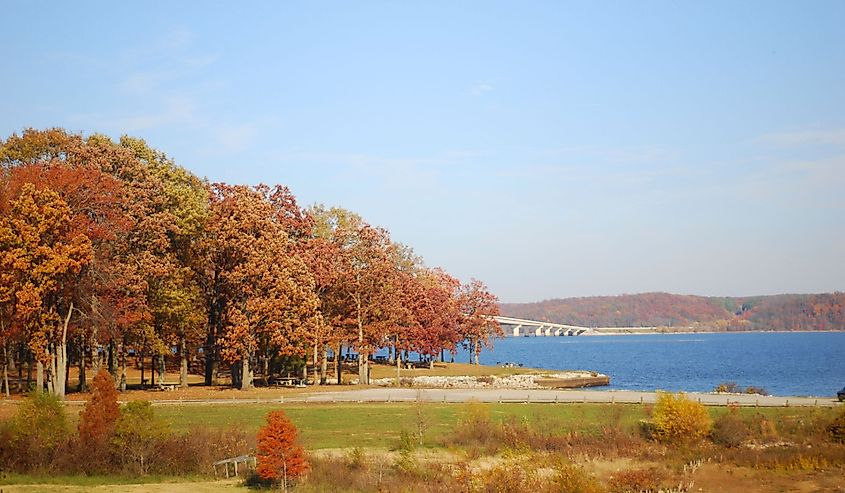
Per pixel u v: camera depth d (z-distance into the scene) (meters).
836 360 159.38
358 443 40.22
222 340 70.44
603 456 39.53
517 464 33.34
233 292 71.88
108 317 59.78
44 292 54.16
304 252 80.44
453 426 46.03
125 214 62.62
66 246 54.59
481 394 66.31
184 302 67.62
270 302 69.69
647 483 33.88
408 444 36.69
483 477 32.31
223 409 53.44
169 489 30.33
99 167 63.56
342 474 32.78
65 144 66.38
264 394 65.81
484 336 128.75
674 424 42.72
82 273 58.78
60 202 55.12
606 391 69.62
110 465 33.34
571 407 54.25
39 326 55.69
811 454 39.09
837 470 36.78
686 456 39.22
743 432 43.09
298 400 60.47
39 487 29.91
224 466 34.38
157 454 34.06
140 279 62.72
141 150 74.38
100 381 34.59
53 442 33.59
